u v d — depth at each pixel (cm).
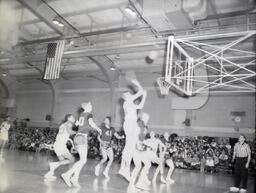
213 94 1280
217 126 1253
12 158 923
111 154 695
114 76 1532
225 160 1181
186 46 1012
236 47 1022
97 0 994
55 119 1678
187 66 956
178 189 595
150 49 1061
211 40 941
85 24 1173
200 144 1255
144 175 575
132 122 575
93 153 1344
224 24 916
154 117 1406
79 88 1666
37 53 1389
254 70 1160
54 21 1128
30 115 1794
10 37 1317
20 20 1234
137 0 893
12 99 1812
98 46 1140
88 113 553
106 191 474
